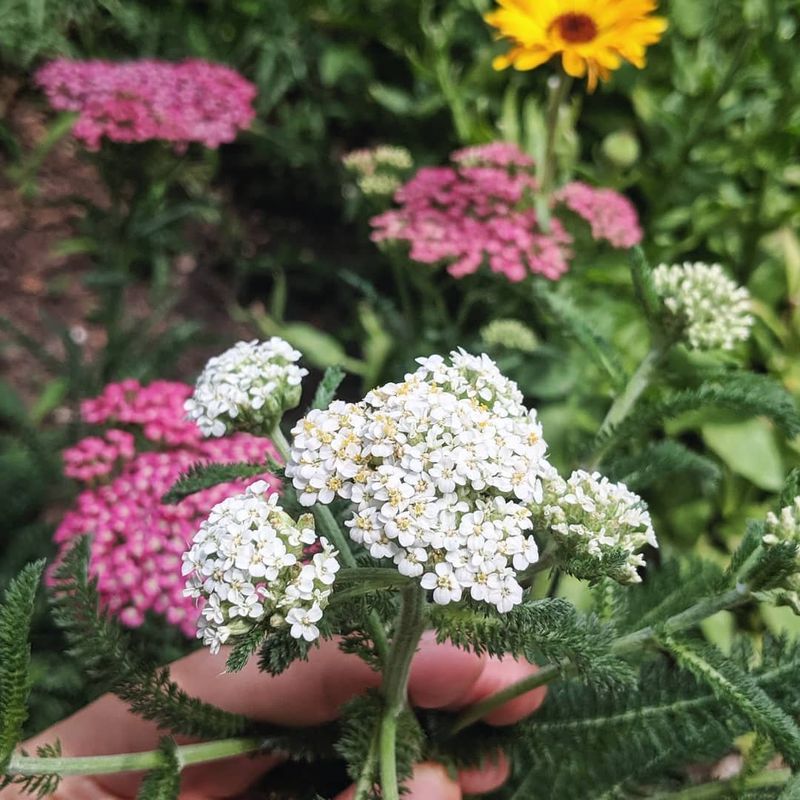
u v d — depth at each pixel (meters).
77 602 0.24
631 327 0.55
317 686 0.26
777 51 0.60
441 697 0.26
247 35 0.72
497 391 0.20
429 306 0.57
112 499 0.35
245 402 0.23
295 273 0.74
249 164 0.80
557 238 0.51
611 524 0.20
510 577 0.17
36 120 0.74
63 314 0.68
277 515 0.18
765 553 0.22
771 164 0.59
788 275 0.57
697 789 0.29
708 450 0.54
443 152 0.74
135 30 0.69
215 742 0.25
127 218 0.51
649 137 0.67
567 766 0.28
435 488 0.18
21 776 0.22
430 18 0.77
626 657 0.27
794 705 0.25
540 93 0.72
